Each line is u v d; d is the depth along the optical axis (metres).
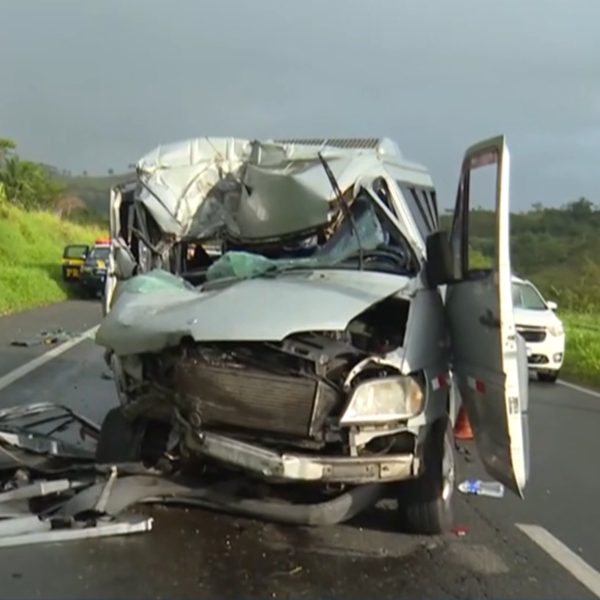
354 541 6.00
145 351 5.82
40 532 5.48
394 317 6.04
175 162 8.02
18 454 6.71
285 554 5.64
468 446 9.33
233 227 7.55
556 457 9.60
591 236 42.81
